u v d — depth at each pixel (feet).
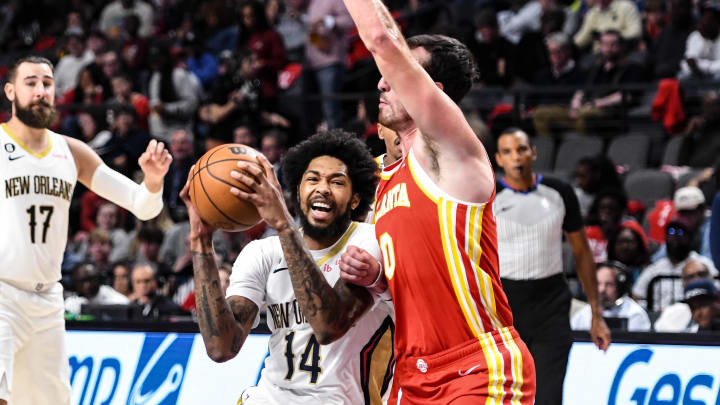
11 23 81.66
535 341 26.76
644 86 49.90
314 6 55.93
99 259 44.62
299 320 16.70
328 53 55.36
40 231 23.71
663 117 49.49
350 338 16.52
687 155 48.55
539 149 51.93
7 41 80.94
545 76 53.98
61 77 66.95
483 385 14.78
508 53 55.11
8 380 22.97
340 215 16.83
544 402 26.20
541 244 26.86
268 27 53.93
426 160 14.89
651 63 52.60
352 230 17.24
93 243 44.68
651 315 32.53
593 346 27.96
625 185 47.42
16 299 23.29
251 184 15.17
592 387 27.61
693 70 51.31
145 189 24.47
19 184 23.49
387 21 13.92
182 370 30.04
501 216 27.25
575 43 56.03
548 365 26.45
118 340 31.07
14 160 23.52
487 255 14.98
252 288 16.87
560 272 27.20
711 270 35.60
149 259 43.78
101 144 55.72
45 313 23.88
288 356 16.72
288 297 16.78
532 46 55.11
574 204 27.22
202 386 29.68
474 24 59.72
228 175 15.31
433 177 14.85
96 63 61.46
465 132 14.46
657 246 41.04
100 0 78.54
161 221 48.78
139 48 61.82
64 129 58.23
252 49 52.60
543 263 26.89
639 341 27.43
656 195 46.39
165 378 30.14
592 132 52.06
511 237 27.04
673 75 52.70
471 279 14.82
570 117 52.24
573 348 28.14
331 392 16.48
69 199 24.49
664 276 33.86
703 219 39.70
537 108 52.80
